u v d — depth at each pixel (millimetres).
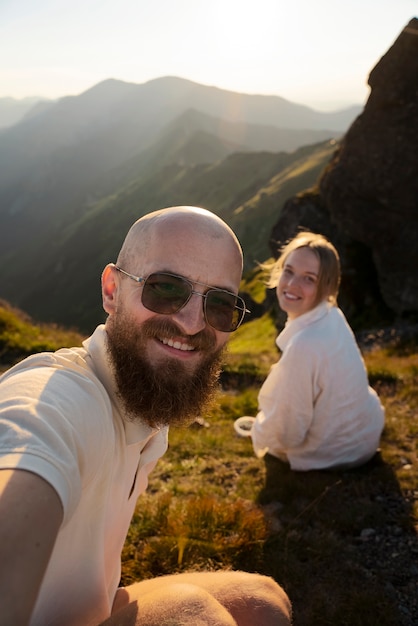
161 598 459
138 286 517
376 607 979
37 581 304
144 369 508
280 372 1471
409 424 1993
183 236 517
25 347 4074
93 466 424
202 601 455
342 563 1123
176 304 510
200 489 1471
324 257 1479
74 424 403
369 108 7281
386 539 1216
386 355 4668
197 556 1098
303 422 1473
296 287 1480
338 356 1438
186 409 534
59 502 342
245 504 1393
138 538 1174
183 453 1787
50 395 410
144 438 525
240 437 1984
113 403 505
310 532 1229
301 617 958
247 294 13812
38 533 314
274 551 1147
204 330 530
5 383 432
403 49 6922
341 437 1499
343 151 7699
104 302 565
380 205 7172
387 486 1465
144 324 509
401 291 6906
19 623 281
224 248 537
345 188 7543
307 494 1405
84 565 450
